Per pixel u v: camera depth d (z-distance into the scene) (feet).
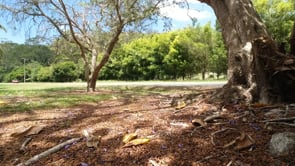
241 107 13.78
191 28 94.84
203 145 10.18
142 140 10.96
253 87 14.69
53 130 13.87
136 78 102.01
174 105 17.67
